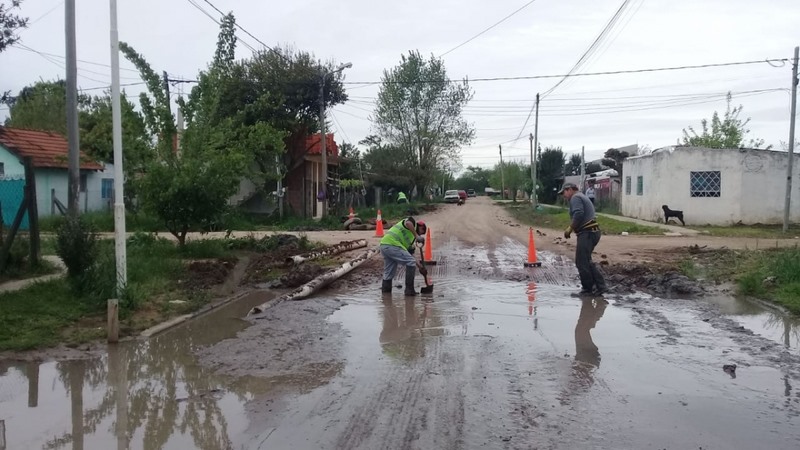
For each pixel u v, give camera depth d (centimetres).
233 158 1399
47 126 3347
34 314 818
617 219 2953
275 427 482
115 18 860
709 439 455
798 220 2655
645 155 2912
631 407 519
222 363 659
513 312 911
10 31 1045
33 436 475
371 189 4778
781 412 508
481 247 1798
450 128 5125
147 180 1362
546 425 480
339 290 1114
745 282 1035
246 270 1329
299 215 3034
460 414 503
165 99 1408
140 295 924
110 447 454
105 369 646
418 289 1121
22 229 1914
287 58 2900
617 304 966
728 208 2623
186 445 455
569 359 661
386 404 527
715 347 709
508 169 8519
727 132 3772
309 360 663
